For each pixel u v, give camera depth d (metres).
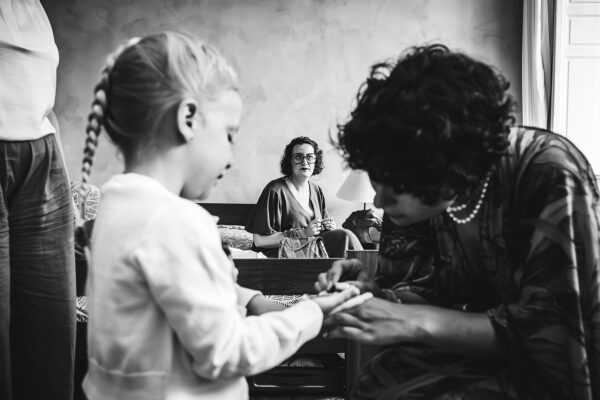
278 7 6.13
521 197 1.19
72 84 6.16
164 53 1.17
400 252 1.47
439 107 1.07
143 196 1.13
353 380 2.42
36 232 1.78
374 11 6.11
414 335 1.21
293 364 2.57
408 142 1.06
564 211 1.14
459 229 1.29
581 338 1.13
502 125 1.12
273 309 1.51
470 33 6.08
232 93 1.24
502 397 1.22
